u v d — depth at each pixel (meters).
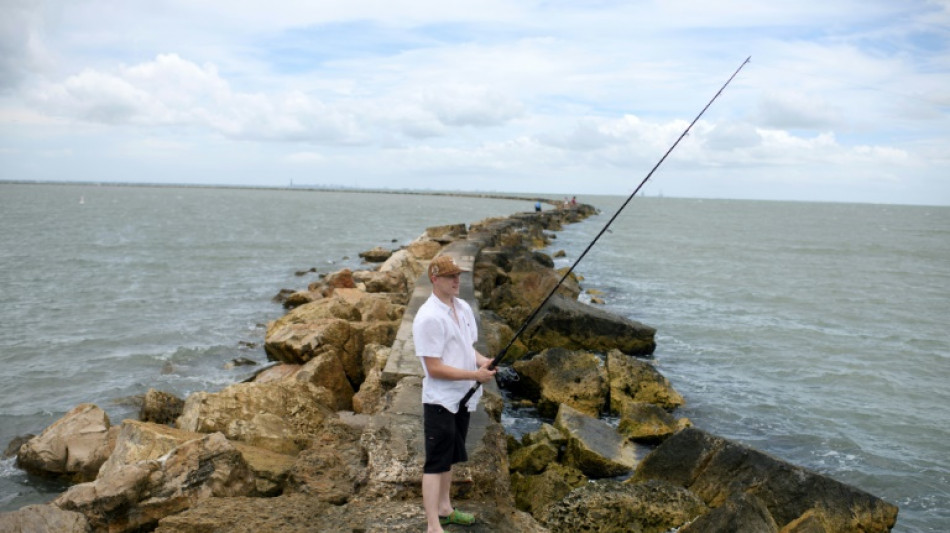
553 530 5.88
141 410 9.30
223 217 65.69
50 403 10.87
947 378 12.90
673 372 12.65
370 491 4.88
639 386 10.45
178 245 35.97
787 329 16.67
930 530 7.25
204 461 5.62
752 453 6.66
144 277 24.36
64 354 13.69
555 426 8.24
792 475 6.45
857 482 8.34
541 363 10.28
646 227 60.44
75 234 42.00
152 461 5.60
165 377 12.21
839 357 14.16
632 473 7.61
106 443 7.79
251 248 35.41
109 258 29.62
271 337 11.31
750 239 49.03
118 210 75.38
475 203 125.50
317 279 24.52
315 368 9.64
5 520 4.82
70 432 7.89
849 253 39.78
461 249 19.16
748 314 18.55
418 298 12.03
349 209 91.44
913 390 12.06
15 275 24.17
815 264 32.81
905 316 19.12
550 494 6.48
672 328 16.38
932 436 9.86
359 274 19.22
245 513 4.56
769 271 28.98
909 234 63.16
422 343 3.83
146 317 17.42
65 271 25.44
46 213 65.75
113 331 15.76
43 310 18.16
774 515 6.36
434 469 3.98
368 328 11.09
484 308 14.77
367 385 8.73
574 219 60.38
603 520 5.92
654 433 8.55
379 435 5.54
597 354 13.27
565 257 30.00
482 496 4.90
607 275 25.36
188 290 21.77
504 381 11.22
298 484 5.13
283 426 7.31
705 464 6.80
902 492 8.11
